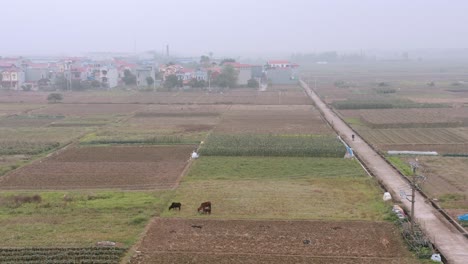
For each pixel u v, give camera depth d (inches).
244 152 2701.8
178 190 2076.8
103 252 1446.9
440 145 2942.9
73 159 2664.9
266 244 1515.7
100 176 2316.7
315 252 1455.5
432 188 2091.5
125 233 1610.5
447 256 1412.4
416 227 1604.3
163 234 1595.7
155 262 1391.5
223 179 2244.1
